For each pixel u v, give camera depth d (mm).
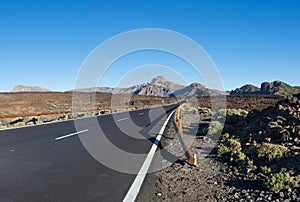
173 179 7539
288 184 6285
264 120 12852
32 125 20984
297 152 8227
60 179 6664
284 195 5984
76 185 6254
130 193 5910
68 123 22625
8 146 11180
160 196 6070
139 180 6953
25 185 6121
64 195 5570
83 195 5617
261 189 6512
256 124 13141
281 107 13242
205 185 7137
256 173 7723
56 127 19156
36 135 14734
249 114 16328
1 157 9023
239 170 8281
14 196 5422
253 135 11695
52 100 65188
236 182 7254
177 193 6402
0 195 5461
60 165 8055
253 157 8992
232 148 10430
